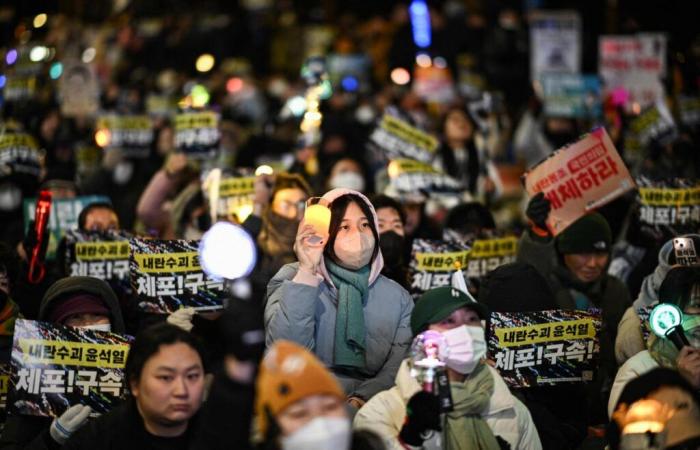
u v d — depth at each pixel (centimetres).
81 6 2241
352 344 570
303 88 1539
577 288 705
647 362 550
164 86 1773
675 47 1327
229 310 386
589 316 599
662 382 451
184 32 2000
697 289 546
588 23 1761
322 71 1141
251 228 716
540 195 712
